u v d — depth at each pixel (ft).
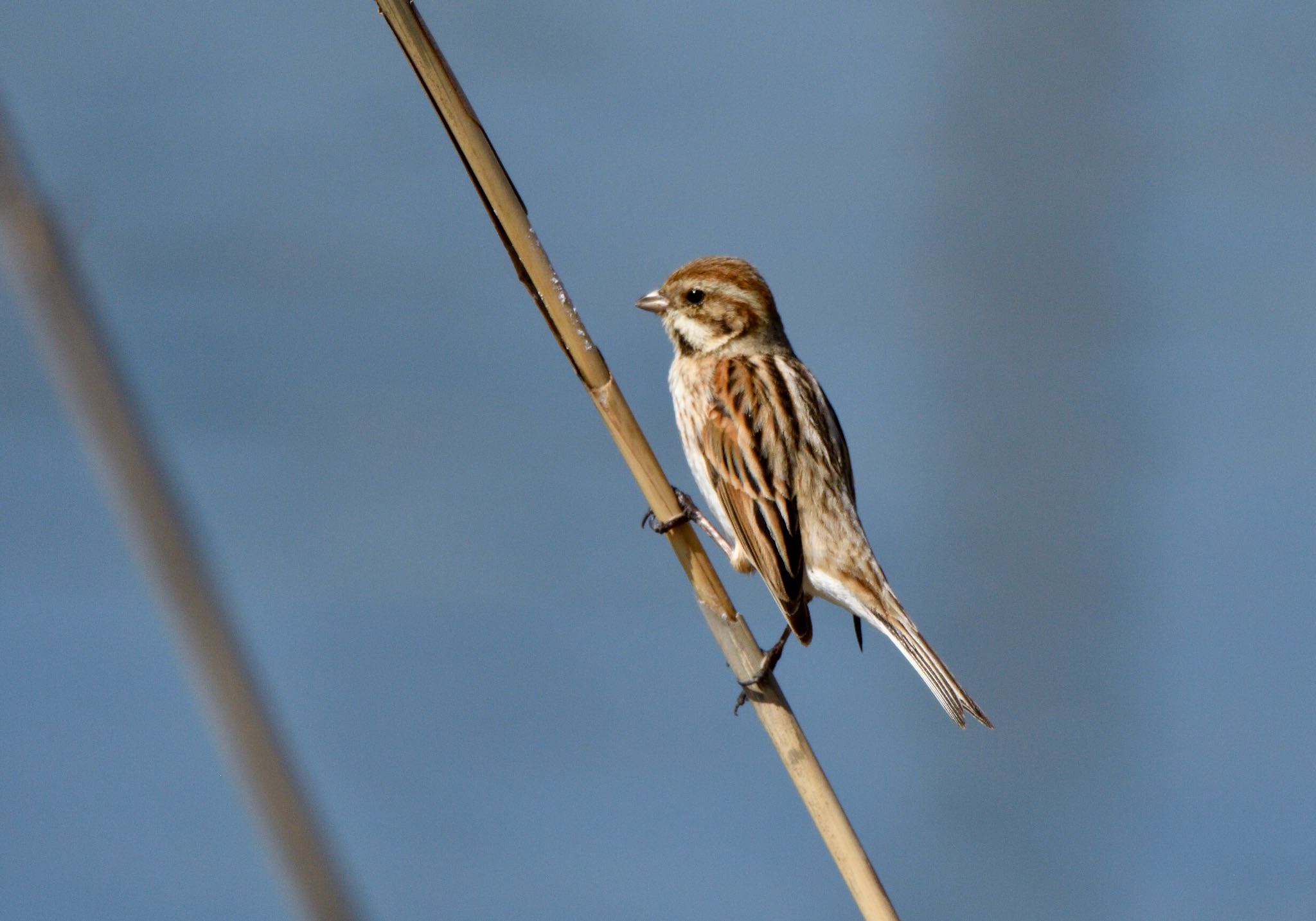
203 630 20.56
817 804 26.03
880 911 25.36
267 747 20.58
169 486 20.86
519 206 26.40
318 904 20.31
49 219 20.54
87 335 20.54
